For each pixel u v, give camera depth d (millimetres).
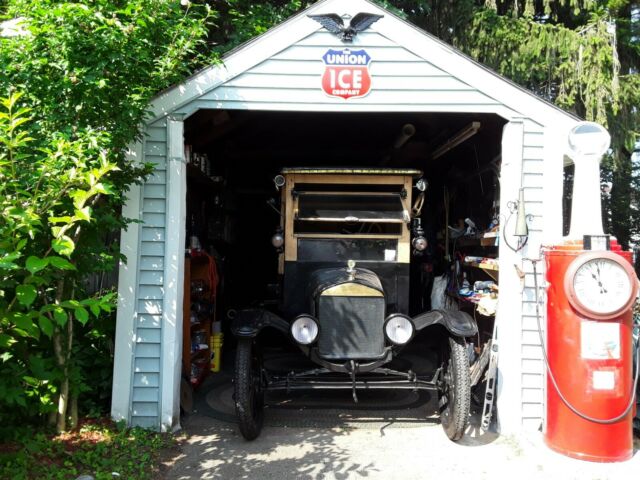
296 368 5828
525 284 4258
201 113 4762
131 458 3549
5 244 2412
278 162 8031
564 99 7793
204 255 5590
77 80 3348
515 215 4242
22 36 3365
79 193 2652
